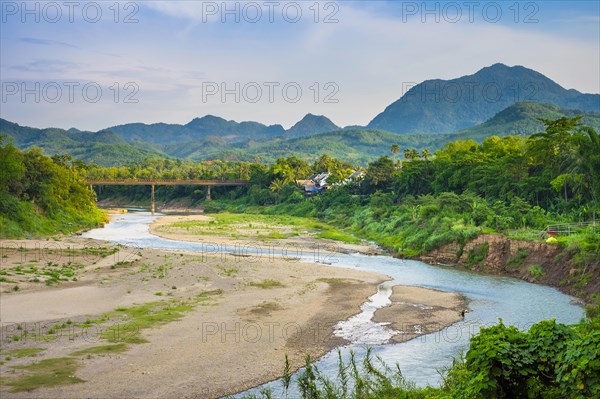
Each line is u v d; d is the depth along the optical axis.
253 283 51.69
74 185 119.25
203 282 50.72
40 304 39.50
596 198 71.12
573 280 50.72
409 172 118.44
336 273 59.66
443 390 17.75
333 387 19.22
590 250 51.00
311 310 42.44
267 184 185.12
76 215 113.88
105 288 46.06
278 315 40.28
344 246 84.25
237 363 29.70
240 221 127.44
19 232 85.25
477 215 74.56
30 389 24.53
